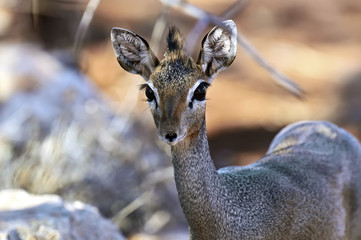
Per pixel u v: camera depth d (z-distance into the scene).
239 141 19.39
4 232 9.41
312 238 9.05
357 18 31.88
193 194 7.82
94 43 25.62
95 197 13.89
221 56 8.05
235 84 23.62
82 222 10.21
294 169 9.28
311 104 22.02
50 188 13.40
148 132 16.20
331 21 31.25
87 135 15.10
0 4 19.80
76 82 17.22
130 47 8.21
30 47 18.55
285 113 21.33
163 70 7.72
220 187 8.01
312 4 33.28
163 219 14.23
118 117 16.06
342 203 9.55
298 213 8.80
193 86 7.63
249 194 8.33
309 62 25.69
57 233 9.69
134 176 14.54
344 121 20.66
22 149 14.80
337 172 9.62
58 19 19.55
